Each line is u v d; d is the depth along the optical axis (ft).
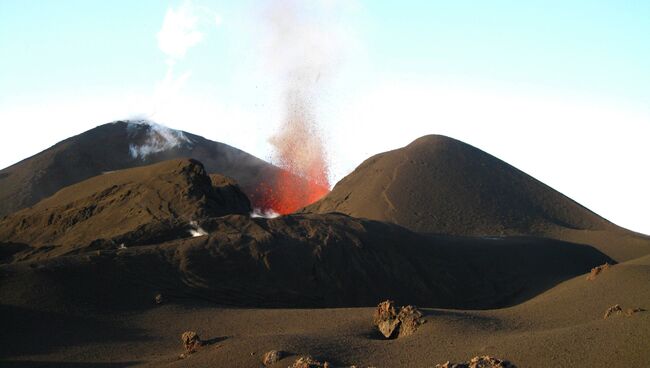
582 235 420.77
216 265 267.39
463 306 290.35
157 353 191.62
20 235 342.23
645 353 149.48
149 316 224.53
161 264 259.80
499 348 165.99
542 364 153.28
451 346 174.29
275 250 282.36
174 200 330.75
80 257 250.57
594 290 223.10
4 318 209.15
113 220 327.26
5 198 521.24
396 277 292.40
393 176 468.34
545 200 470.80
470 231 420.77
